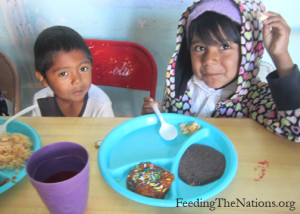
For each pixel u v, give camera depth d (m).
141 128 0.70
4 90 1.10
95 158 0.59
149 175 0.52
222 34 0.73
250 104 0.86
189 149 0.62
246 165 0.56
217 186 0.47
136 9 1.15
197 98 0.96
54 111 1.08
